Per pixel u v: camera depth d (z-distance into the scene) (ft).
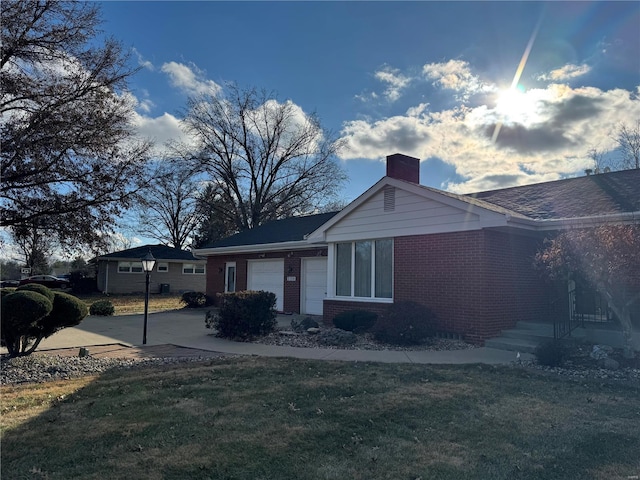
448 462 12.33
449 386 20.31
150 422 15.44
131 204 48.16
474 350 30.04
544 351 25.22
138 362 26.86
